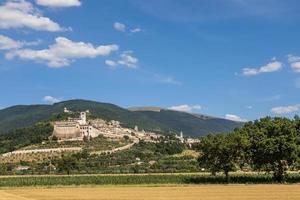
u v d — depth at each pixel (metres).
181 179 168.00
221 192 113.12
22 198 101.56
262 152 157.38
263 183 152.50
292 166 157.50
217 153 161.88
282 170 158.88
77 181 166.50
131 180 167.50
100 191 124.06
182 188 131.25
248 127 170.62
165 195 107.00
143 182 165.12
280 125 160.00
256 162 160.62
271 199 92.94
